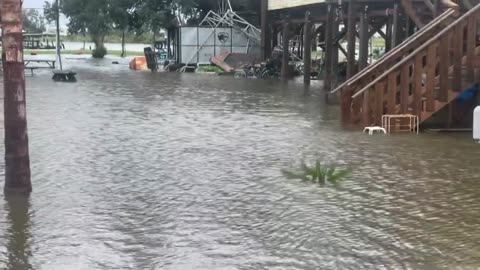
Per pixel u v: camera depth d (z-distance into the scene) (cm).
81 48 8644
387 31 2800
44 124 1571
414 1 1934
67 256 649
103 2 6038
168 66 4431
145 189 928
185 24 4616
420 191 923
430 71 1491
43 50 7381
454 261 638
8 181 898
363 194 904
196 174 1030
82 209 820
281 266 621
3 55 873
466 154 1216
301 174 1030
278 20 3972
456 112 1585
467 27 1488
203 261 636
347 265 625
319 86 3002
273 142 1344
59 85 2861
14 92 880
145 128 1531
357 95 1544
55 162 1112
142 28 5950
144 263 630
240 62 4231
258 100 2269
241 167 1084
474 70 1497
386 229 742
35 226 746
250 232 729
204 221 771
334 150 1253
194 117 1752
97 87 2784
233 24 4469
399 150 1258
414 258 646
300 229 740
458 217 792
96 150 1231
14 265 623
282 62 3688
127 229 739
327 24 2733
